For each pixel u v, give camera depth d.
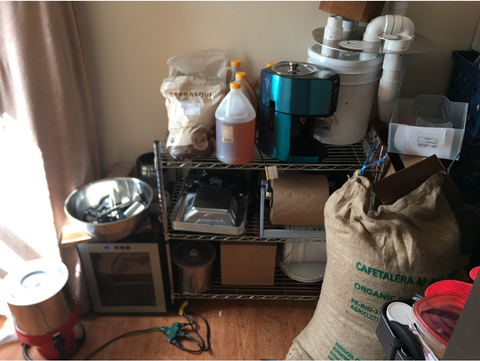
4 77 1.29
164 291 1.62
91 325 1.63
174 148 1.31
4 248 1.47
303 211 1.37
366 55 1.31
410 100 1.35
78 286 1.62
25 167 1.38
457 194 1.20
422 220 1.12
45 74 1.33
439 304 0.83
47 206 1.44
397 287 1.08
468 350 0.63
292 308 1.71
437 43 1.49
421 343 0.81
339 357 1.26
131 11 1.45
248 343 1.56
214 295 1.67
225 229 1.45
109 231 1.38
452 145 1.20
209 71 1.52
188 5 1.44
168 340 1.55
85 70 1.49
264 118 1.32
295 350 1.39
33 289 1.37
